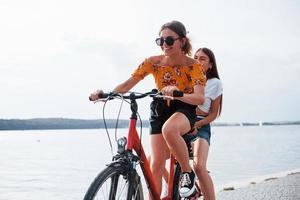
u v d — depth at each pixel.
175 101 4.34
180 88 4.38
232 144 84.25
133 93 3.93
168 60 4.41
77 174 30.72
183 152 4.18
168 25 4.28
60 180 27.05
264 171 28.97
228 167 32.97
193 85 4.27
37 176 29.98
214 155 49.72
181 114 4.23
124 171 3.80
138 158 3.97
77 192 21.23
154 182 4.20
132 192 3.91
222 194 8.04
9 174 31.81
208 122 5.54
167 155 4.54
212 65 5.79
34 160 45.97
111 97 4.00
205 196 5.30
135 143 4.02
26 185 24.88
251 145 77.88
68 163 40.91
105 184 3.66
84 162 41.72
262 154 49.91
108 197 3.68
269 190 8.31
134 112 3.96
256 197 7.57
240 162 38.19
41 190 22.41
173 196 4.73
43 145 93.50
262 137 131.38
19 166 38.72
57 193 21.05
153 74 4.51
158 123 4.45
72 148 75.69
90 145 90.12
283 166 33.22
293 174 11.20
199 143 5.43
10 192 21.92
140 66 4.48
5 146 90.12
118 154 3.84
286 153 51.00
